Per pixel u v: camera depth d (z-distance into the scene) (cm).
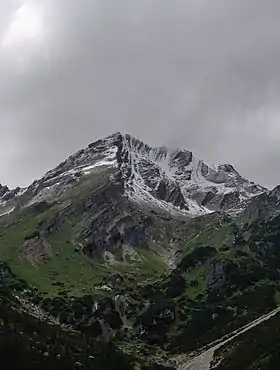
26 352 19738
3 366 18275
